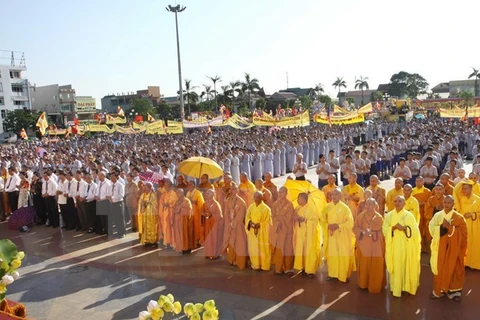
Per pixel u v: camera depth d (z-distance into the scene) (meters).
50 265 7.95
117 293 6.62
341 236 7.25
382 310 6.31
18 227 11.41
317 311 6.27
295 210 7.57
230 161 17.03
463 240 6.43
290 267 7.63
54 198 11.40
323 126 36.78
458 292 6.56
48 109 72.75
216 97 64.06
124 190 8.67
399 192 8.95
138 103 65.25
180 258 7.45
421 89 90.88
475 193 8.61
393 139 19.22
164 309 3.69
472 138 22.05
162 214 7.61
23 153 26.20
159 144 27.11
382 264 6.78
